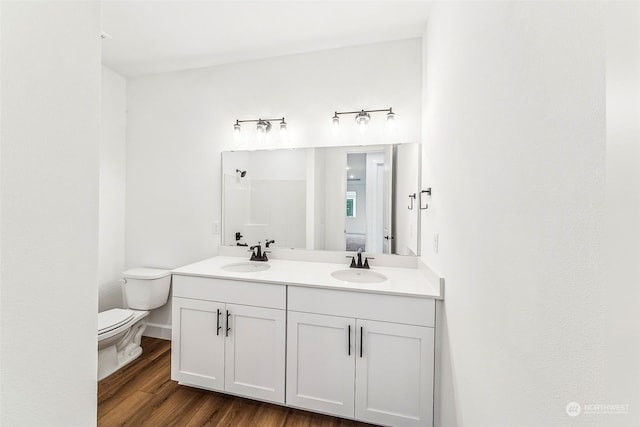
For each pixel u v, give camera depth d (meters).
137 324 2.33
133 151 2.63
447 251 1.28
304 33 1.97
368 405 1.50
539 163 0.55
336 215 2.18
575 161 0.45
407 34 1.98
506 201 0.69
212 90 2.44
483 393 0.83
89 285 0.48
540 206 0.55
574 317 0.45
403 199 2.03
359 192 2.14
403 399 1.45
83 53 0.47
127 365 2.12
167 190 2.56
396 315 1.46
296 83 2.25
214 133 2.45
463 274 1.03
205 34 2.00
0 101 0.36
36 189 0.40
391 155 2.06
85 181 0.47
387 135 2.08
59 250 0.43
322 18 1.81
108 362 1.99
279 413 1.63
